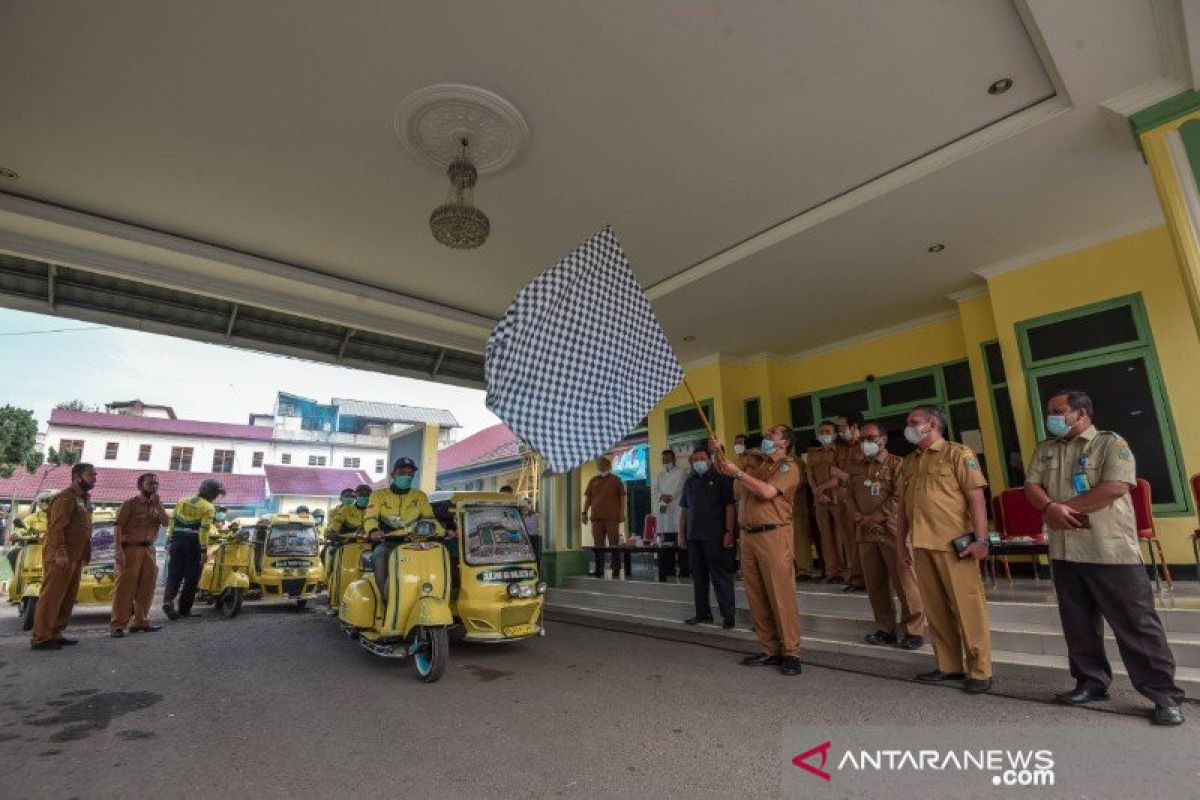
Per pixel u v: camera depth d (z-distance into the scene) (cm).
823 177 579
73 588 654
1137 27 392
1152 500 600
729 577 619
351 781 281
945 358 866
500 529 587
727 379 1053
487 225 512
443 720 367
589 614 785
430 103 478
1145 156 446
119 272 689
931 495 418
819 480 730
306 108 482
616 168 560
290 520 1012
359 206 621
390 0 388
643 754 306
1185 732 304
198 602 1056
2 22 397
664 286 793
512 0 388
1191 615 425
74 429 2842
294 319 909
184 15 396
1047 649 442
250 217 641
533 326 267
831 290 798
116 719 378
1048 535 375
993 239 665
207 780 284
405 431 2012
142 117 492
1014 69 445
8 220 611
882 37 416
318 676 482
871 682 420
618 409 275
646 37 417
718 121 501
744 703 384
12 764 306
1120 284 637
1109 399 631
